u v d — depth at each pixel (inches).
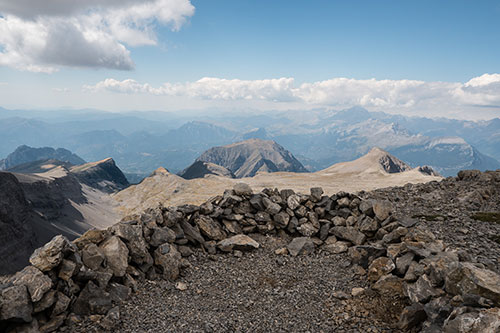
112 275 442.9
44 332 343.0
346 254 617.9
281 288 491.5
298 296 460.4
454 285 343.9
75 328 358.9
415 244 495.5
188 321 393.4
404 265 446.3
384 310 397.1
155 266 523.8
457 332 267.3
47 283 355.6
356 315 396.8
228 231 692.7
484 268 371.9
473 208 753.0
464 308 292.8
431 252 447.8
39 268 369.4
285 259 605.9
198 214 685.9
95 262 428.5
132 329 369.7
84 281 409.4
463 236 575.8
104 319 372.5
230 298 461.1
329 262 589.9
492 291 299.9
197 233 642.2
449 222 660.7
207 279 524.1
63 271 382.9
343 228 660.7
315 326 380.8
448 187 957.2
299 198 738.8
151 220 562.6
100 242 473.4
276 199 757.9
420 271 402.6
